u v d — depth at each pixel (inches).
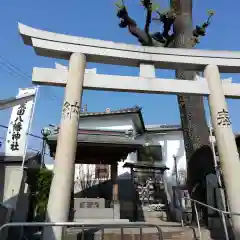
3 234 333.7
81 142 548.4
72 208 526.0
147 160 855.7
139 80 366.9
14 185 459.5
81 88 346.3
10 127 502.0
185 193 565.6
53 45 358.3
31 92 512.4
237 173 327.3
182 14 540.4
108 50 372.8
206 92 377.7
